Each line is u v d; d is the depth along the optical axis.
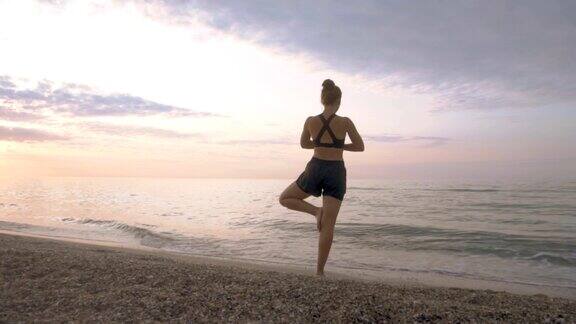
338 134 4.33
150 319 2.62
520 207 21.52
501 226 14.88
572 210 19.70
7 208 20.70
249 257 8.77
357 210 21.59
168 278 3.82
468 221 16.48
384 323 2.68
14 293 3.16
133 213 19.30
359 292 3.48
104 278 3.77
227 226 14.45
